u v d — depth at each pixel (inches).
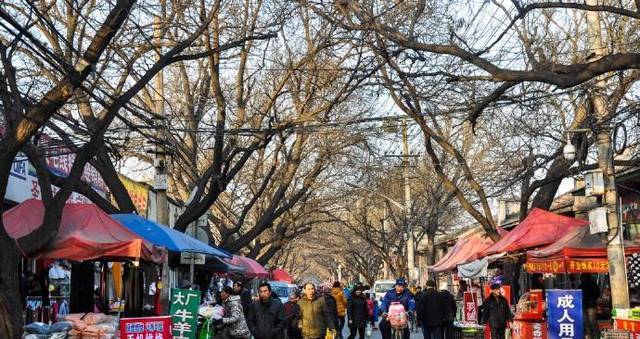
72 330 482.3
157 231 659.4
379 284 1815.9
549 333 624.7
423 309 775.7
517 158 1096.8
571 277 1069.1
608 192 652.7
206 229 1104.2
